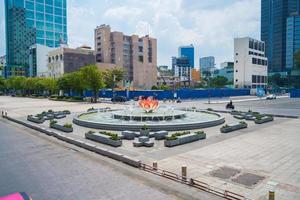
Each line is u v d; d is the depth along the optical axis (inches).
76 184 387.5
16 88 3609.7
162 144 611.5
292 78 5068.9
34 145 634.8
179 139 602.5
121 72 3565.5
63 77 2524.6
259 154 520.1
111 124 796.6
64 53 3922.2
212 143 617.0
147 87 5064.0
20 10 5994.1
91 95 2886.3
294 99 2556.6
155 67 5255.9
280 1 5999.0
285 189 351.9
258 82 3905.0
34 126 866.1
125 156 490.6
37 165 478.9
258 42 3932.1
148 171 437.7
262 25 6589.6
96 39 4741.6
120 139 629.9
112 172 436.5
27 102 2158.0
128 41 4877.0
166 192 356.8
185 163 466.3
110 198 340.8
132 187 374.3
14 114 1278.3
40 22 6264.8
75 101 2197.3
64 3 6678.2
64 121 990.4
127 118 937.5
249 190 350.9
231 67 6299.2
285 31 5954.7
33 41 6156.5
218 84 4781.0
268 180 384.5
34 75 4817.9
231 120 997.8
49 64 4254.4
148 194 350.9
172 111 1113.4
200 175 406.6
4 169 459.2
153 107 1063.6
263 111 1358.3
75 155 542.0
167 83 5659.5
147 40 5093.5
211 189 355.6
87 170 447.5
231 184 371.6
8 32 6102.4
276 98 2726.4
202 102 2123.5
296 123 923.4
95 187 375.9
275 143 613.9
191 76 7652.6
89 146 582.2
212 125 855.7
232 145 595.5
